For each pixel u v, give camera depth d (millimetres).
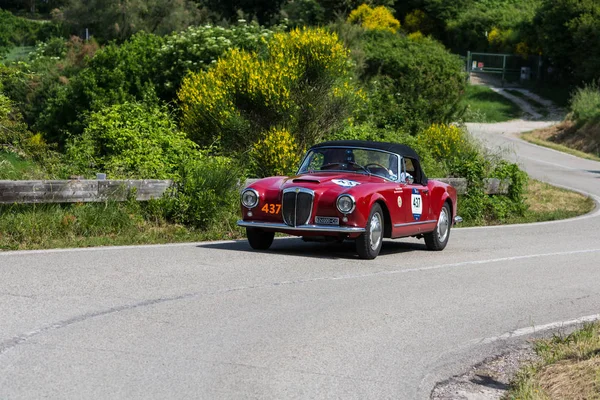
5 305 9000
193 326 8664
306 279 11758
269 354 7816
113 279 10844
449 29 86500
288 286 11180
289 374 7223
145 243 14633
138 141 19359
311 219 13680
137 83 33812
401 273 12812
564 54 76688
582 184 35156
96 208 15523
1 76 30812
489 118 68188
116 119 20453
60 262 11875
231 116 21781
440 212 16234
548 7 79688
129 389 6535
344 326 9133
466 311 10328
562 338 9156
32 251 12734
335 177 14391
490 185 24359
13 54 71375
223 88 22562
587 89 63406
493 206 23891
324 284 11461
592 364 7551
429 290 11547
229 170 17891
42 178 16844
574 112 61312
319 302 10273
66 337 7918
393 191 14445
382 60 53438
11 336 7824
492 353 8531
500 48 84438
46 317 8602
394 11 79812
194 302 9789
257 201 13938
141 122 20328
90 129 20188
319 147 15414
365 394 6820
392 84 35625
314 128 23906
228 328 8688
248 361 7535
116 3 72500
